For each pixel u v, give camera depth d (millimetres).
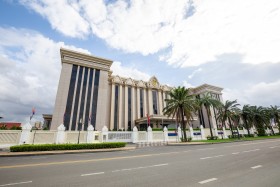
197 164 8688
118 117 52719
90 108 42938
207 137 38500
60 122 37906
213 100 38906
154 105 61188
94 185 5430
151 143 26344
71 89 41844
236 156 11078
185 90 31812
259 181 5441
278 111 55719
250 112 47406
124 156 12688
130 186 5262
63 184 5582
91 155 13906
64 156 13430
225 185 5133
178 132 33094
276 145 17938
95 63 48031
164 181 5699
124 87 57594
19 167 8570
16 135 19422
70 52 44594
